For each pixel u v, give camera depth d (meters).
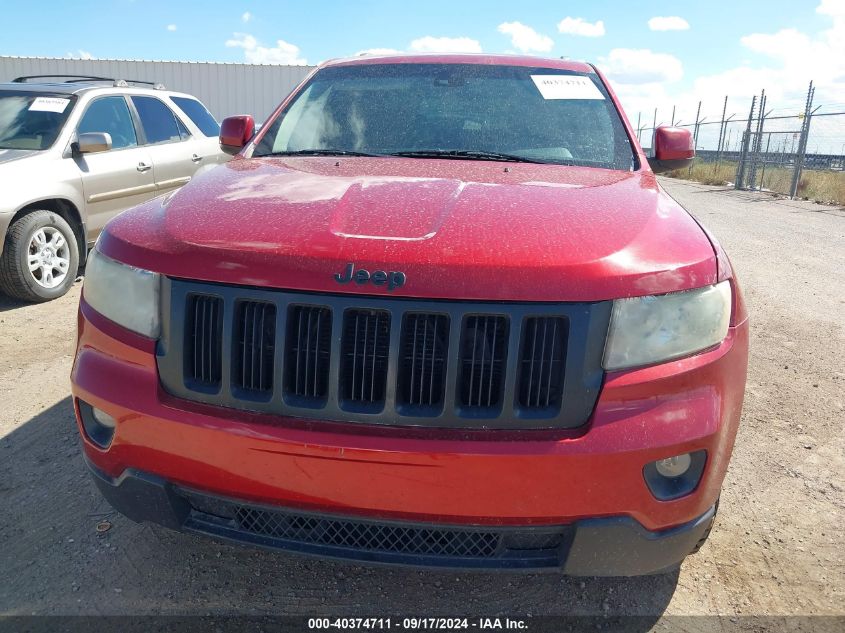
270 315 1.67
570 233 1.76
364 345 1.63
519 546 1.74
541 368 1.62
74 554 2.30
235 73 21.52
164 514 1.85
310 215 1.85
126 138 6.16
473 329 1.61
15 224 4.96
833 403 3.77
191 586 2.17
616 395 1.63
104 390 1.82
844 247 8.95
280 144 2.88
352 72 3.26
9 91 5.89
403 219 1.82
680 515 1.72
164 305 1.77
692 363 1.71
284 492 1.69
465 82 3.09
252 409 1.69
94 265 1.97
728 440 1.79
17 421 3.25
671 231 1.89
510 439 1.61
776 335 5.02
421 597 2.16
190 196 2.11
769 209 13.68
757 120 17.98
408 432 1.63
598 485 1.62
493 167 2.47
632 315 1.65
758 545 2.47
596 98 3.04
